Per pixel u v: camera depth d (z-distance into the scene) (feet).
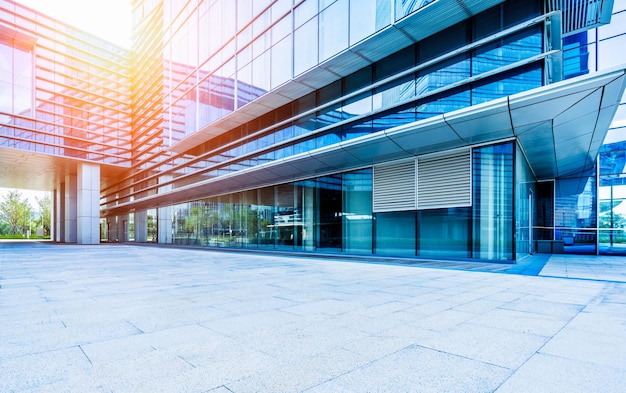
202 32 86.07
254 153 76.84
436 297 21.38
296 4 58.54
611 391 8.97
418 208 50.52
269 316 16.60
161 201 129.49
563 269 36.86
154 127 115.55
